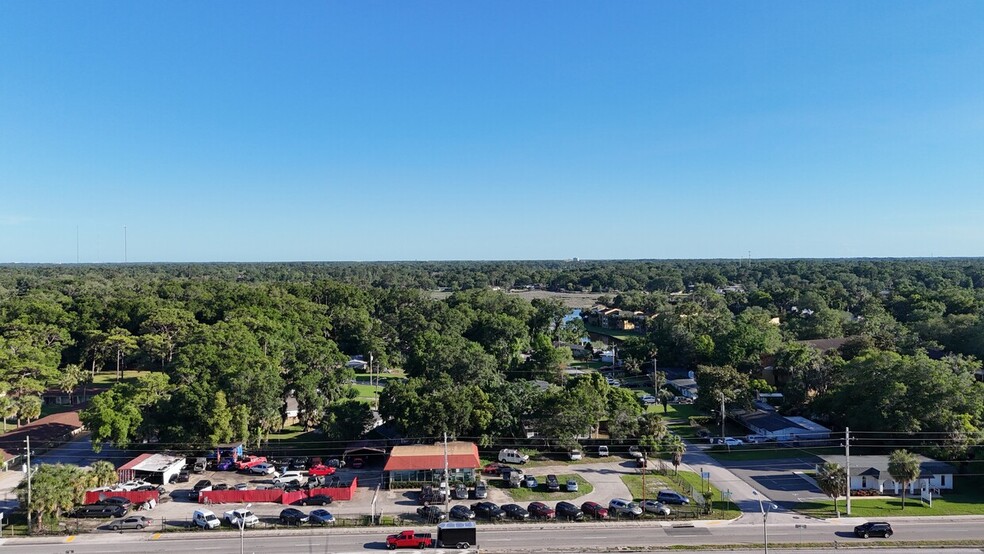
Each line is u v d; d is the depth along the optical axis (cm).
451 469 6694
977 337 11250
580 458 7694
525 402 8156
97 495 6000
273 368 8581
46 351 10956
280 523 5628
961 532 5344
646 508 5866
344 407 8062
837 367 9350
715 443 8225
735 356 11831
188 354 8812
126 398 7606
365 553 4978
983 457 6544
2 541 5172
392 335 14675
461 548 5044
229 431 7250
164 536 5312
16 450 7650
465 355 9438
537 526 5566
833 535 5294
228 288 18638
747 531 5419
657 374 11681
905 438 7369
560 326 17175
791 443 8081
